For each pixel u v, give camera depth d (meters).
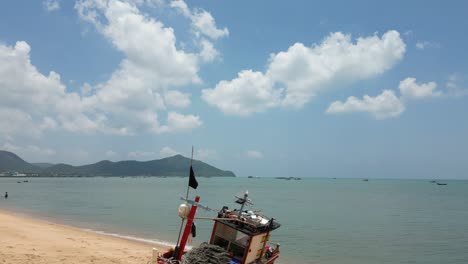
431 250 33.22
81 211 59.62
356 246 34.62
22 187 163.25
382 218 56.94
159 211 60.38
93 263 20.48
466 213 64.75
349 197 112.69
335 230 44.62
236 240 16.50
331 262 28.50
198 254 15.12
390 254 31.52
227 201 87.50
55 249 23.03
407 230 44.84
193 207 15.95
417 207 77.50
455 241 37.44
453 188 196.62
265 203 87.62
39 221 41.16
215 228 17.00
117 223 44.94
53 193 116.38
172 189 151.50
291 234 41.34
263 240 17.55
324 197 112.75
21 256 20.09
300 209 71.94
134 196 103.88
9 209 59.56
